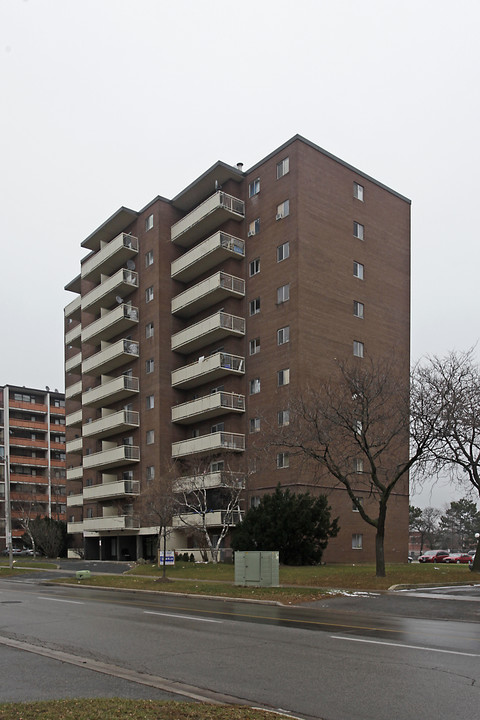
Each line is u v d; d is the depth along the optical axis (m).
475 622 15.09
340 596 21.08
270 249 42.47
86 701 7.27
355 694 8.09
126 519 47.34
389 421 29.70
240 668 9.73
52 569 44.28
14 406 96.38
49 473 97.06
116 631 13.98
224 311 44.62
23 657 10.76
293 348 39.41
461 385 27.64
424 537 103.75
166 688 8.37
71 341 65.50
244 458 41.44
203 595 23.30
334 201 43.12
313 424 28.39
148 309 49.38
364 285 44.06
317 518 34.44
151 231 50.12
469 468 29.09
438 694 8.04
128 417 48.62
